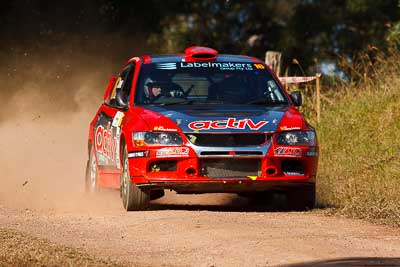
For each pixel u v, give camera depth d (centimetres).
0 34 7006
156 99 3384
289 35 7519
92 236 2694
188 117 3175
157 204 3506
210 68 3503
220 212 3094
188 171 3109
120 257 2362
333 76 5456
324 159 4322
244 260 2284
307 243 2494
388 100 4719
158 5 7594
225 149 3109
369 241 2558
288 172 3167
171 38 7900
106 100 3831
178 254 2389
